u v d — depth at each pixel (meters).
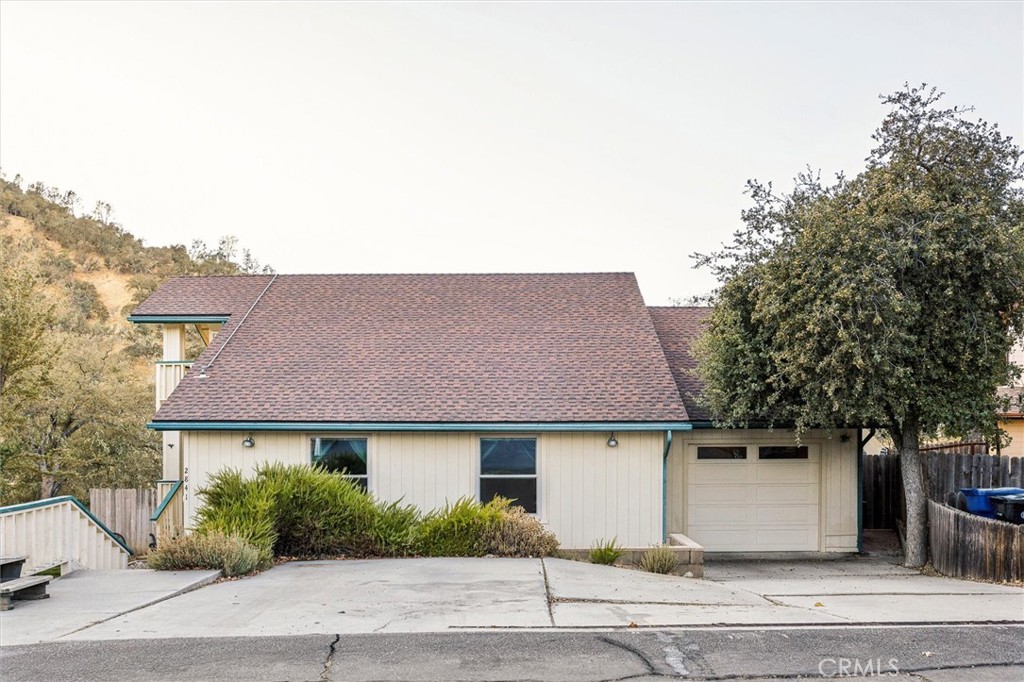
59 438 24.75
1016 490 13.96
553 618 7.99
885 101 13.32
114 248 68.94
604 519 14.62
